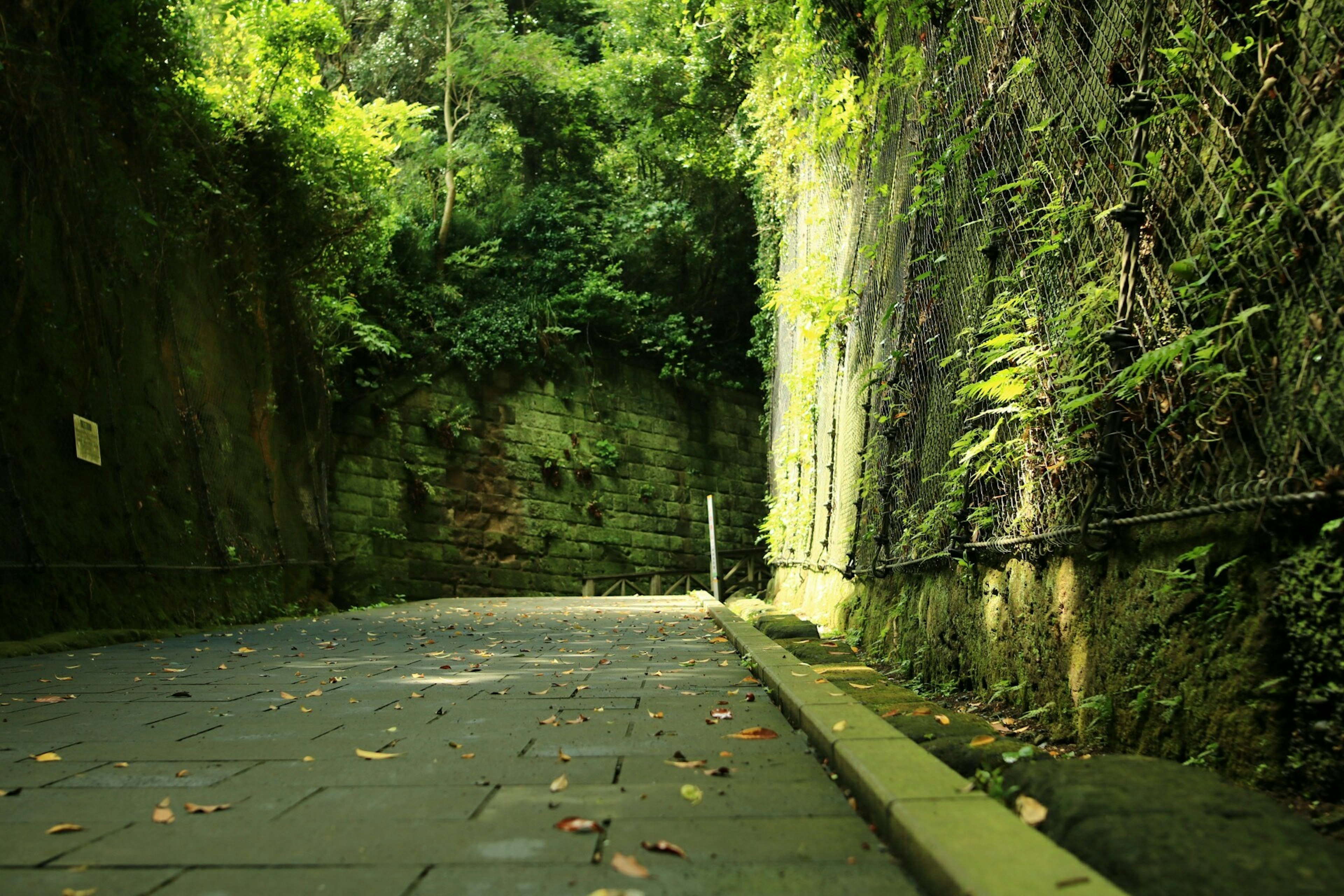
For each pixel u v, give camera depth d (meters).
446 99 21.59
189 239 10.91
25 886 2.01
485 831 2.38
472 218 21.83
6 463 7.23
